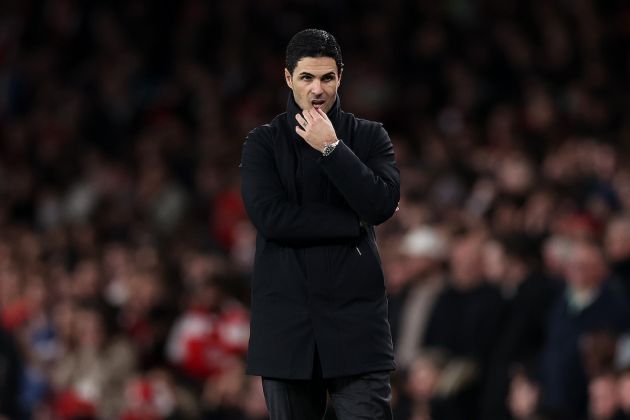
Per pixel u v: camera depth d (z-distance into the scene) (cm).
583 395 2872
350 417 1523
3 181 5547
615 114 4450
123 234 4909
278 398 1534
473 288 3133
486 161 4381
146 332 3678
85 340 3634
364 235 1557
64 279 4453
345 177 1502
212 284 3597
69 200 5453
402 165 4503
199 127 5597
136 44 6100
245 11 5941
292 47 1549
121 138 5769
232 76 5728
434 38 5325
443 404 3023
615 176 3888
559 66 4869
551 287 3069
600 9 5044
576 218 3388
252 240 4534
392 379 3097
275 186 1553
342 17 5750
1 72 6131
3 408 3834
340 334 1520
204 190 5088
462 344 3105
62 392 3650
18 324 4253
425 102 5134
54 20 6281
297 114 1551
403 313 3253
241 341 3556
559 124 4428
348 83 5409
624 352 2698
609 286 2908
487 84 5044
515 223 3622
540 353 3008
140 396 3444
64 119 5859
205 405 3416
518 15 5147
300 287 1530
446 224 3594
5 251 4538
